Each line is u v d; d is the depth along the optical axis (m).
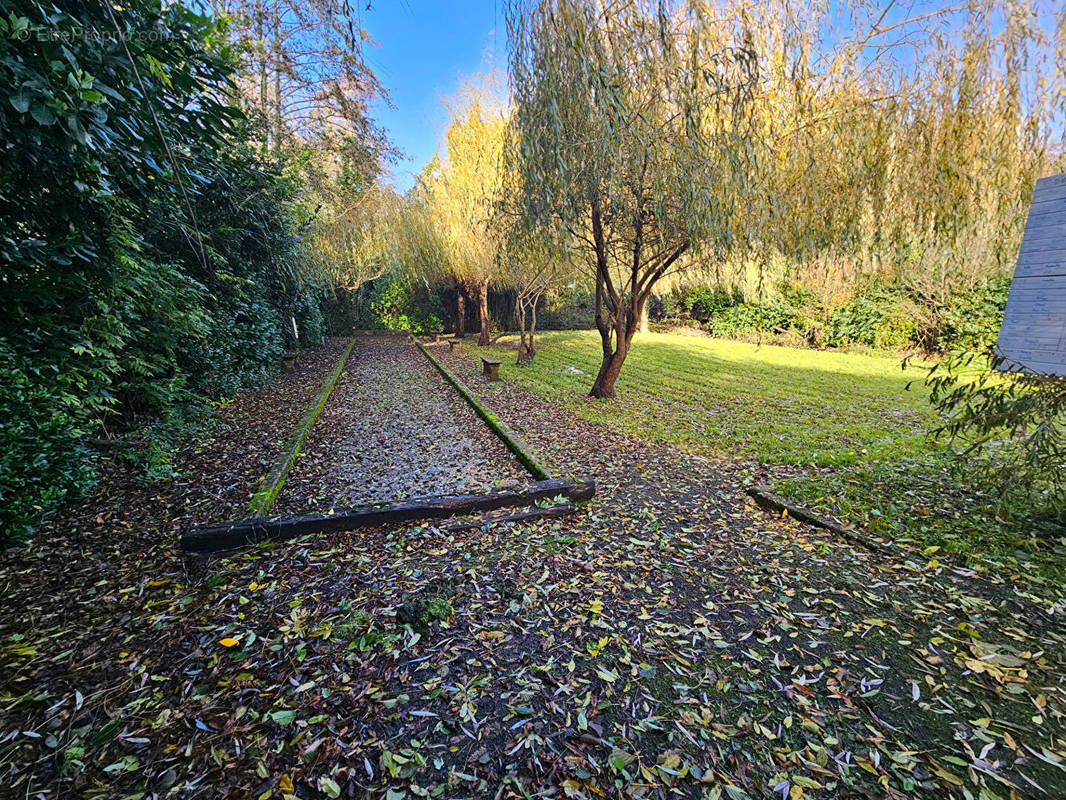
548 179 4.80
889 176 5.19
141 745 1.45
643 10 4.24
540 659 1.86
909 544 2.76
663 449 4.82
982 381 2.95
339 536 2.87
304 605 2.20
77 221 2.97
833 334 13.48
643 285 7.23
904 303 11.71
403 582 2.40
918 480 3.74
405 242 12.63
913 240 5.94
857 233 5.51
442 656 1.87
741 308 16.03
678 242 5.84
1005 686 1.68
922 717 1.56
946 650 1.88
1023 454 3.04
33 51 1.85
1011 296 2.73
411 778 1.36
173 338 4.76
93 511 3.15
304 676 1.76
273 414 6.10
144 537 2.84
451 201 11.62
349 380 8.88
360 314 19.19
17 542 2.67
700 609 2.19
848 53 4.84
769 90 4.86
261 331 7.95
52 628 2.02
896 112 4.86
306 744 1.46
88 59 2.03
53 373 3.05
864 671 1.78
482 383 8.61
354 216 11.97
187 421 5.17
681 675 1.77
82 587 2.33
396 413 6.37
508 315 20.03
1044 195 2.55
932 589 2.31
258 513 3.06
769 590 2.34
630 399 7.34
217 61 2.83
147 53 2.38
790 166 5.12
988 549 2.64
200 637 1.97
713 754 1.44
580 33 4.12
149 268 4.12
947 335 11.06
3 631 1.99
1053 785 1.31
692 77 4.30
